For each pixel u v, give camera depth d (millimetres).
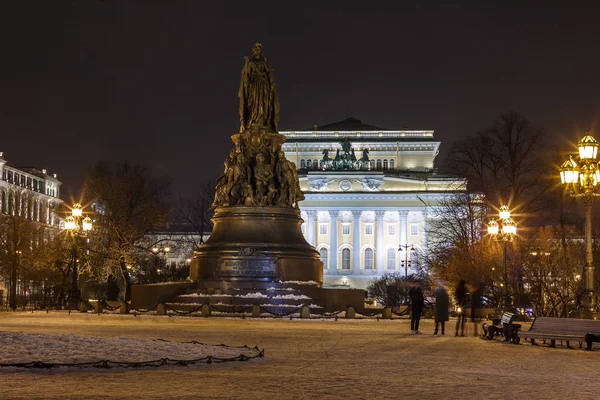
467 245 58375
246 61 47875
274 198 46438
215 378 15922
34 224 93562
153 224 72750
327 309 42156
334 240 152000
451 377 17078
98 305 45719
